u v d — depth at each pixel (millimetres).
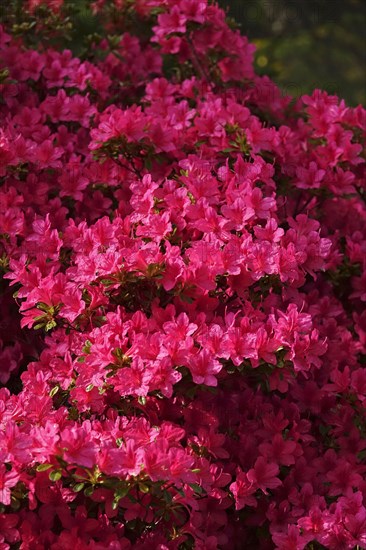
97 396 2768
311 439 3051
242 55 4086
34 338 3355
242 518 2988
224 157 3506
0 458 2373
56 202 3359
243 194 3062
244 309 2900
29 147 3324
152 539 2639
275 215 3139
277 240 2920
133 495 2561
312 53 10234
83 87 3832
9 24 4348
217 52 4012
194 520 2770
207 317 2859
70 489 2551
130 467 2377
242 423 3105
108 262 2727
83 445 2359
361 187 3928
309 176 3527
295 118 4359
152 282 2789
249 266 2824
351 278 3625
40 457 2402
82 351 2832
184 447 2912
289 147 3531
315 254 3027
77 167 3486
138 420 2670
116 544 2436
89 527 2555
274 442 2955
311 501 2896
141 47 4656
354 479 2945
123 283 2729
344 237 3783
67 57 3945
